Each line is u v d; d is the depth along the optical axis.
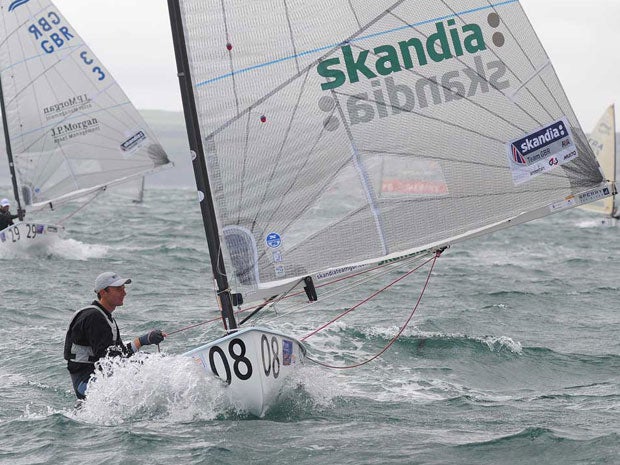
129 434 28.55
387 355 42.84
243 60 31.33
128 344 32.12
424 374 39.50
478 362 42.12
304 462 26.48
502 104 32.81
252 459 26.67
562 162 32.75
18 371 39.97
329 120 32.00
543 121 32.81
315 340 45.38
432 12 32.66
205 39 31.14
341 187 32.06
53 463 26.67
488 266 80.38
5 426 30.42
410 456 27.14
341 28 32.12
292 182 31.72
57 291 63.62
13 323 51.56
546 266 81.69
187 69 31.20
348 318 51.91
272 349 30.77
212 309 57.34
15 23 82.31
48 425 30.03
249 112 31.39
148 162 86.38
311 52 31.89
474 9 32.75
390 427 30.20
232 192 31.28
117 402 30.72
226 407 30.64
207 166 31.17
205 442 27.86
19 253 80.94
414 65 32.62
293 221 31.72
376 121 32.38
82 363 31.48
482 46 32.81
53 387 37.16
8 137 83.06
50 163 84.12
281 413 31.22
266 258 31.44
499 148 32.81
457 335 46.78
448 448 27.97
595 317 54.66
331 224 31.91
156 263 80.44
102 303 31.59
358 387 36.47
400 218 32.44
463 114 32.81
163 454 27.03
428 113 32.69
